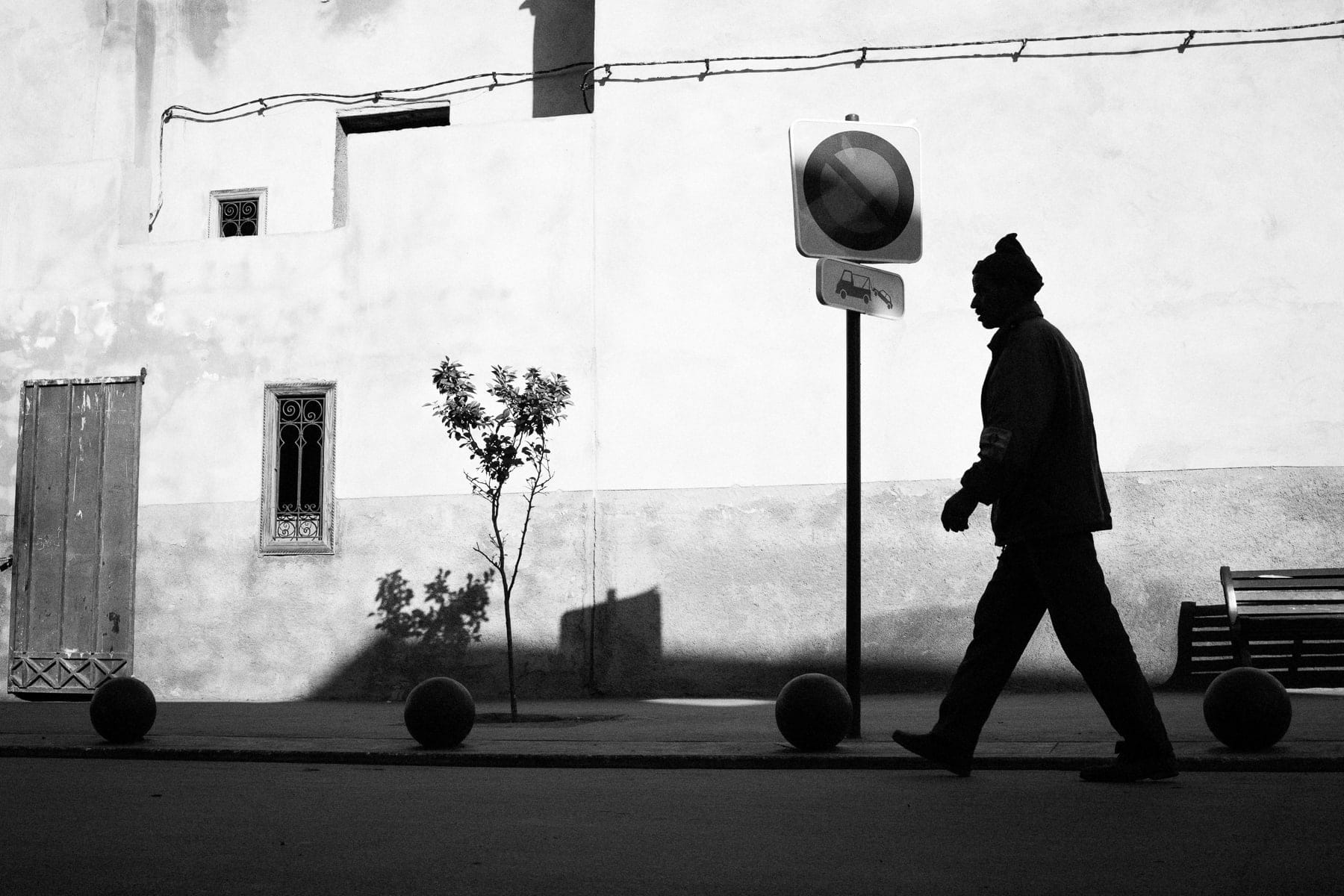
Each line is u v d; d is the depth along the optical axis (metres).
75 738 8.59
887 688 12.21
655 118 13.27
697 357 12.95
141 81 15.65
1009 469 5.49
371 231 13.93
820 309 12.72
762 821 4.82
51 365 14.76
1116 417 12.05
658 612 12.77
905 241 7.71
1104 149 12.28
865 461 12.51
